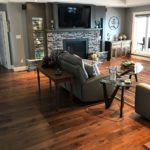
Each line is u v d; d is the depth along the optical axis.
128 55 8.46
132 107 3.43
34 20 6.12
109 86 3.53
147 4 7.10
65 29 6.61
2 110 3.39
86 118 3.05
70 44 6.98
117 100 3.76
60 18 6.44
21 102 3.72
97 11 7.28
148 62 7.30
